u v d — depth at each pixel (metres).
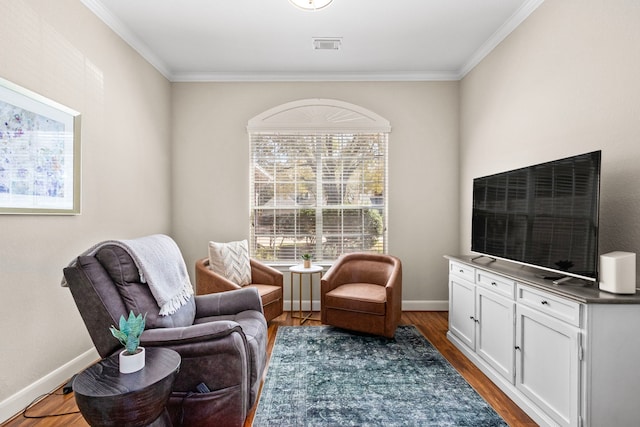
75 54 2.29
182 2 2.51
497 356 2.21
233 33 2.96
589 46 2.00
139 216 3.12
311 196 3.85
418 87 3.81
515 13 2.67
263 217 3.85
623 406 1.52
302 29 2.90
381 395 2.05
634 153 1.72
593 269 1.66
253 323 2.06
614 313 1.51
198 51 3.28
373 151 3.84
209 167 3.79
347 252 3.86
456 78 3.79
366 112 3.77
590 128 2.00
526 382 1.92
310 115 3.77
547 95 2.37
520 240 2.23
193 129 3.79
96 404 1.17
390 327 2.87
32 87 1.94
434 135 3.81
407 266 3.83
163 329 1.63
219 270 3.23
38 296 2.00
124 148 2.88
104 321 1.57
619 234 1.81
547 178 1.99
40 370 2.02
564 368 1.64
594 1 1.96
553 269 1.92
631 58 1.73
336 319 3.06
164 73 3.60
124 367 1.32
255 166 3.84
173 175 3.78
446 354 2.65
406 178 3.81
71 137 2.23
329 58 3.44
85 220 2.39
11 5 1.80
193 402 1.59
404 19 2.76
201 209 3.79
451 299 2.94
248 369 1.80
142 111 3.17
